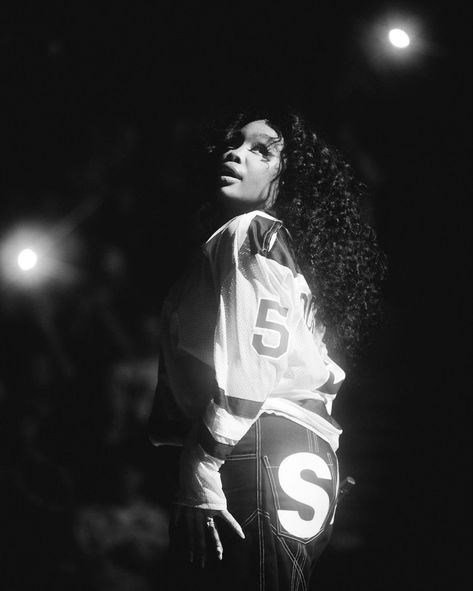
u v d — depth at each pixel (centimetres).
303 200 398
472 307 1079
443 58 1016
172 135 1061
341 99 975
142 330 1078
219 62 1010
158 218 1073
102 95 1098
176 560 348
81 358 1055
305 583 351
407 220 1072
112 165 1105
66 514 866
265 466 347
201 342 358
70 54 1091
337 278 399
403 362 1076
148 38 1067
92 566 816
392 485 989
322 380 364
